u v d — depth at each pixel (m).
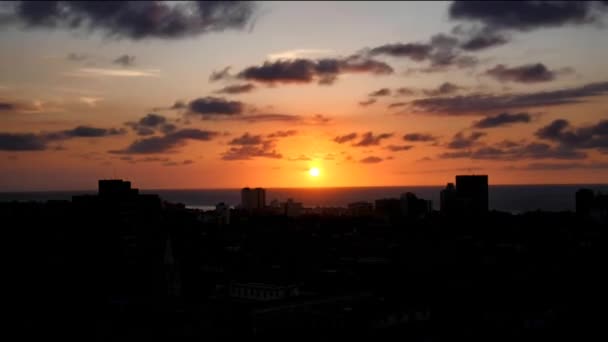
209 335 199.62
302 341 194.62
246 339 195.88
